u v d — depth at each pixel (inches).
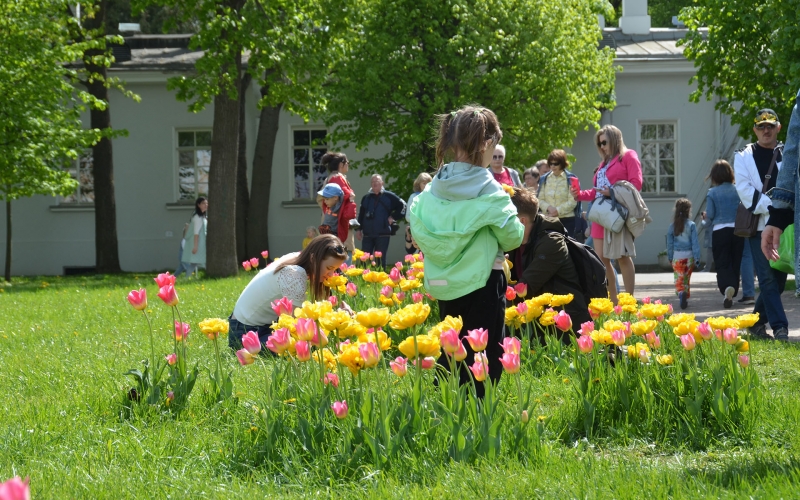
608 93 1165.7
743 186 323.0
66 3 894.4
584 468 145.0
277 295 277.6
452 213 179.2
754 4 695.1
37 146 820.6
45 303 508.4
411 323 150.2
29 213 1181.1
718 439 170.2
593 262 262.5
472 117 183.2
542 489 132.6
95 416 187.9
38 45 837.8
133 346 301.4
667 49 1240.8
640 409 181.0
